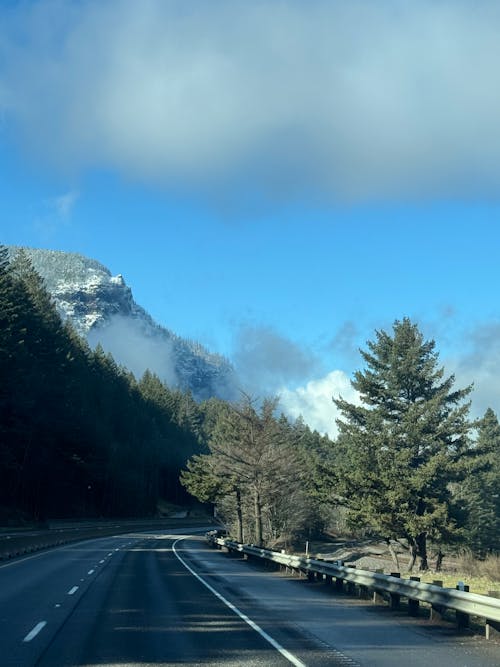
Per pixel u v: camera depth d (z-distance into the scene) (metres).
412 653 10.71
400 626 13.62
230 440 59.56
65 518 90.06
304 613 15.52
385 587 16.80
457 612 13.27
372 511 43.09
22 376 63.34
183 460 156.25
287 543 68.81
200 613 15.17
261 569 31.66
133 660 9.91
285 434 62.09
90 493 103.69
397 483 42.38
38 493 81.19
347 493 46.78
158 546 56.00
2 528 63.06
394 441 45.56
